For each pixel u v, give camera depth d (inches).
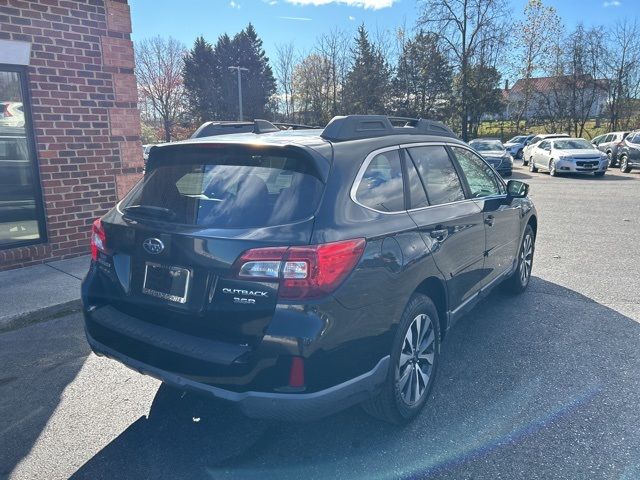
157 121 2541.8
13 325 183.8
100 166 273.4
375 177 116.2
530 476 100.5
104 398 134.0
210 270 97.2
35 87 243.9
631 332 171.3
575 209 446.3
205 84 2623.0
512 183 184.9
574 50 1472.7
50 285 219.0
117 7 269.7
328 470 104.3
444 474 101.9
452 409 125.7
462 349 159.8
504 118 1927.9
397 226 114.2
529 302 202.5
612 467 102.6
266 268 92.4
